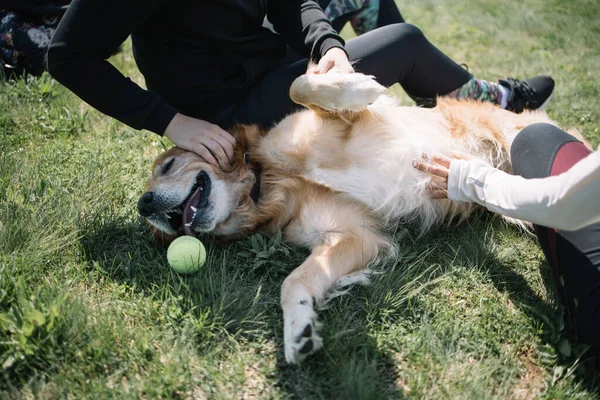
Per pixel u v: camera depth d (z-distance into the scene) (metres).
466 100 1.23
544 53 2.08
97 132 1.35
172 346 0.76
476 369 0.73
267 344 0.78
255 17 1.00
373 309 0.85
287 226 1.04
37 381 0.69
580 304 0.74
